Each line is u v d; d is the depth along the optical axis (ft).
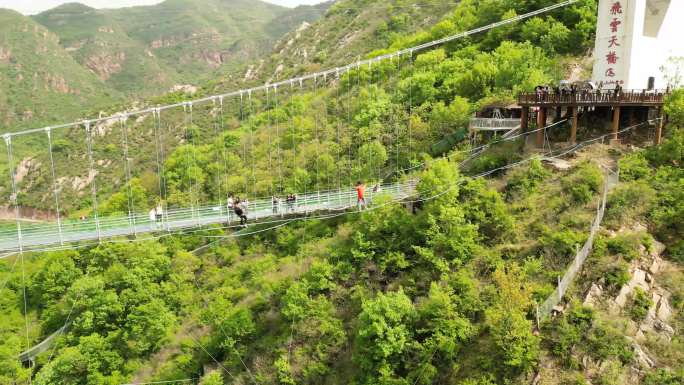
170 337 115.55
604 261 75.00
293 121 183.21
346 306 97.76
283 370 92.07
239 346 105.09
